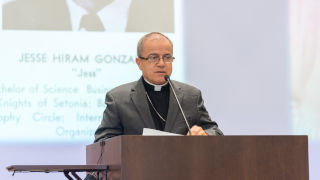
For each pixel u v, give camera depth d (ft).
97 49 27.20
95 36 27.22
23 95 26.35
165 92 19.97
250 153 14.42
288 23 28.86
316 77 28.73
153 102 19.84
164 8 27.94
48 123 26.45
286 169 14.57
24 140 26.20
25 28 26.66
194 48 28.12
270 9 28.81
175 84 19.90
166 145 13.98
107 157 15.20
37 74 26.55
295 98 28.63
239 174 14.29
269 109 28.50
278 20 28.81
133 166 13.75
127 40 27.50
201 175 14.06
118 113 19.02
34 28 26.73
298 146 14.70
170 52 19.34
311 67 28.76
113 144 14.52
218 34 28.37
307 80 28.76
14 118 26.17
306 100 28.66
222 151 14.26
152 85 19.70
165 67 19.15
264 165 14.44
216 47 28.32
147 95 19.83
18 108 26.25
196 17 28.22
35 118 26.37
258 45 28.63
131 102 19.16
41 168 14.26
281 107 28.55
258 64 28.55
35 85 26.48
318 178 28.25
